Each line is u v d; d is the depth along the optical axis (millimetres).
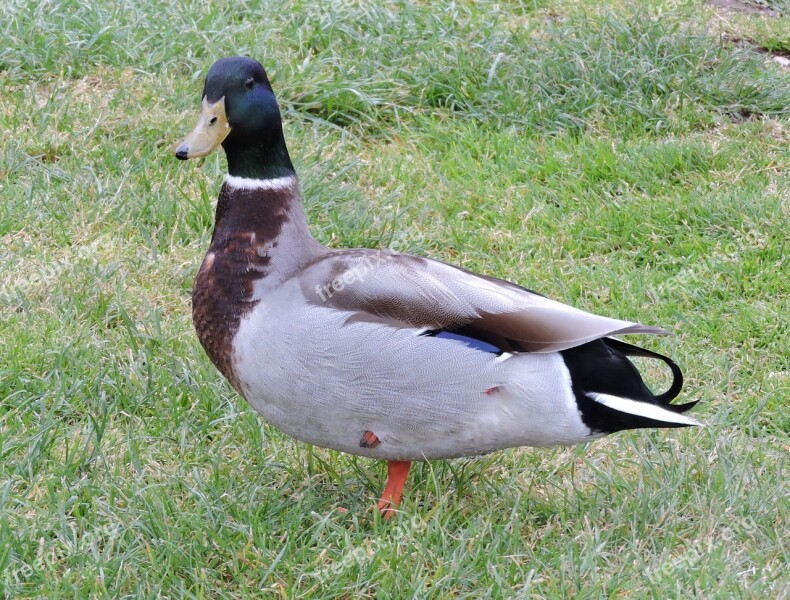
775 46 14562
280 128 6930
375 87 12914
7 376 8156
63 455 7555
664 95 13102
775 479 7516
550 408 6480
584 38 13688
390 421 6594
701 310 9750
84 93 12148
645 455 7824
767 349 9242
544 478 7656
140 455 7613
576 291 9953
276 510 7129
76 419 8070
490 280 6785
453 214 11070
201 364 8539
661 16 14031
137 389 8234
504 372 6453
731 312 9695
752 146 12164
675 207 11078
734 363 9039
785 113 13062
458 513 7219
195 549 6637
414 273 6586
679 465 7555
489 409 6539
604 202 11320
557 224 10922
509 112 12844
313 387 6543
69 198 10555
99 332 8945
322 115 12680
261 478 7469
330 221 10555
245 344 6648
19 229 10102
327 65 12977
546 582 6582
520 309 6473
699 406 8438
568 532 7086
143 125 11641
